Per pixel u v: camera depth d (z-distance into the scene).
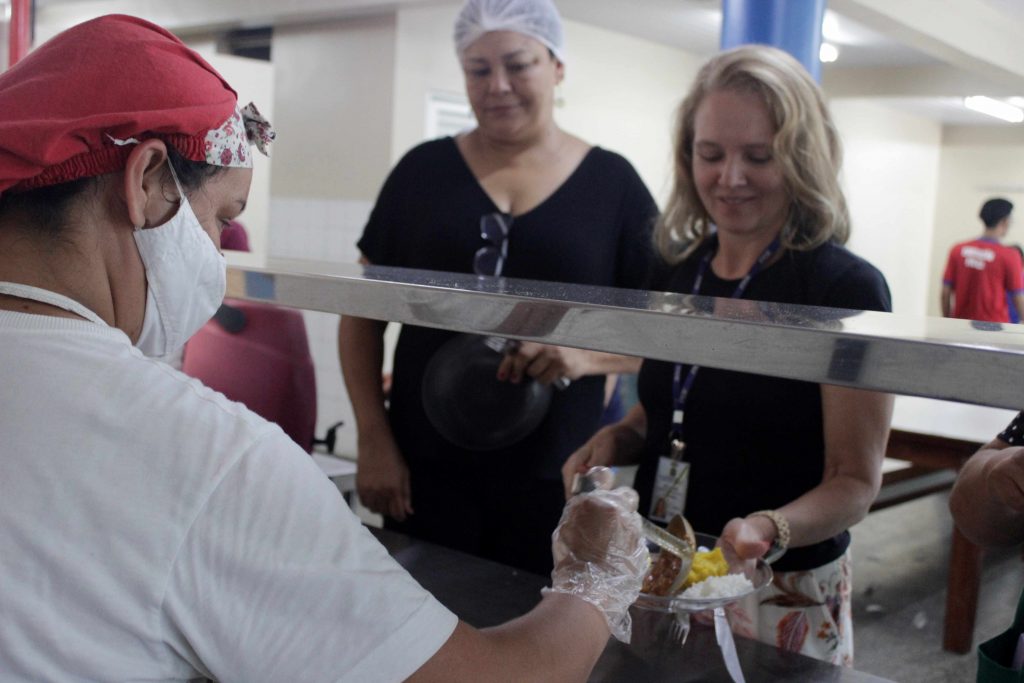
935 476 4.02
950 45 4.61
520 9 1.74
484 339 1.69
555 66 1.88
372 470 1.83
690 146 1.60
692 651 1.13
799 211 1.43
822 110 1.44
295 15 5.61
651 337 0.78
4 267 0.73
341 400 5.79
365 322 1.90
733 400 1.41
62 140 0.69
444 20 5.62
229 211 0.84
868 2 4.12
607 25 6.29
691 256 1.63
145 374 0.71
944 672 2.53
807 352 0.70
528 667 0.74
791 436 1.38
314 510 0.69
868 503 1.28
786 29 2.09
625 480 1.56
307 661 0.67
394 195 1.94
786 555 1.37
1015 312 6.42
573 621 0.79
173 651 0.69
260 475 0.68
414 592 0.71
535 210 1.83
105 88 0.71
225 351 1.83
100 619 0.66
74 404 0.68
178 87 0.73
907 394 0.66
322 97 5.84
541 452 1.81
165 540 0.66
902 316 0.79
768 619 1.38
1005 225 6.47
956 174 10.35
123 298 0.78
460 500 1.83
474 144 1.91
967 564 2.66
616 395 2.48
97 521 0.66
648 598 1.11
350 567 0.69
